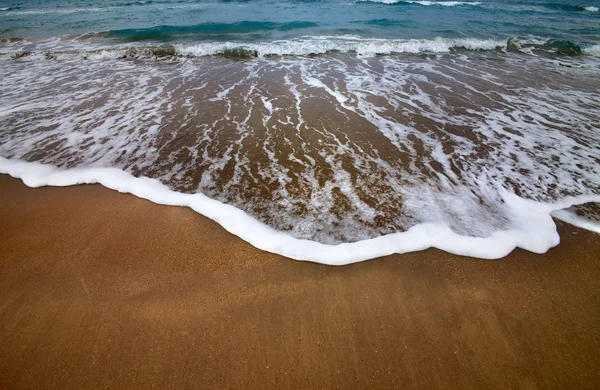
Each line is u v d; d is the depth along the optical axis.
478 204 3.36
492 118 5.34
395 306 2.40
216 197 3.47
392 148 4.42
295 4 17.62
